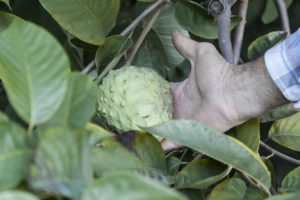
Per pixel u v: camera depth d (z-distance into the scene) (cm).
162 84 71
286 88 65
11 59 44
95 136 55
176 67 90
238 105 69
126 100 67
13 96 43
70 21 65
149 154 55
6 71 45
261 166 55
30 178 38
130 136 55
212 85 71
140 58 87
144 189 37
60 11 64
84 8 66
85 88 46
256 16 119
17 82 44
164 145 65
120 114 67
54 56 44
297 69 64
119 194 37
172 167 61
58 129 40
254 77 67
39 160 39
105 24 68
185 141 54
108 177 37
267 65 66
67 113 45
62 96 44
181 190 57
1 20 64
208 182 55
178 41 76
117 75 68
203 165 60
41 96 44
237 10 82
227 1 73
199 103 74
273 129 72
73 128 40
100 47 68
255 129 68
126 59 74
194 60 75
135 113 66
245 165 55
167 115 70
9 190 39
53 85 44
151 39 85
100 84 70
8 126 42
